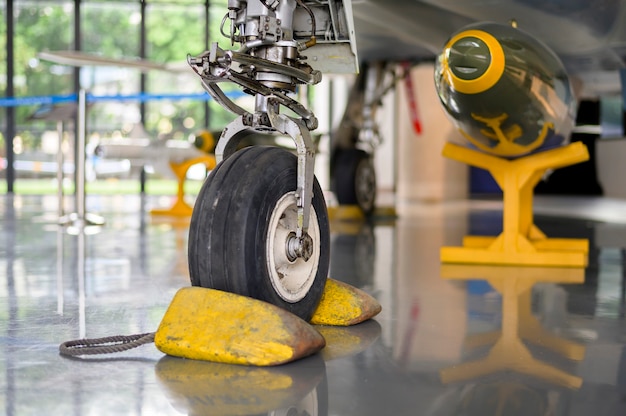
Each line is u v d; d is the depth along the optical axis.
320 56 2.23
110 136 11.34
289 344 1.57
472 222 5.78
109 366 1.58
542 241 3.83
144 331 1.92
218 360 1.60
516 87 2.83
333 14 2.07
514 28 2.93
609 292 2.58
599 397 1.38
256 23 1.82
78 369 1.55
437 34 4.03
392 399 1.36
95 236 4.43
